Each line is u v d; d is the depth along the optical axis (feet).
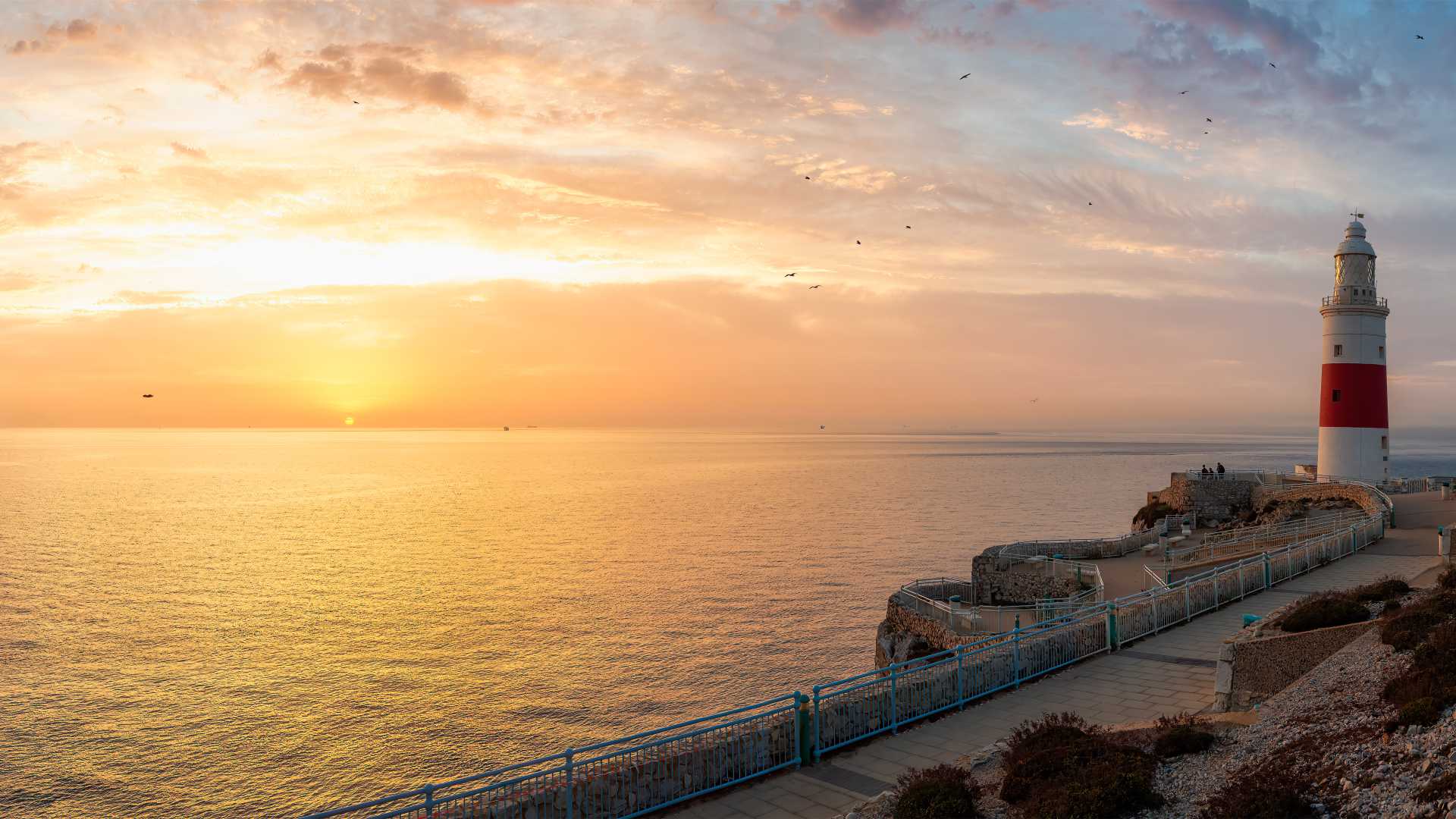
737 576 269.44
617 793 49.37
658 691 162.40
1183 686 69.05
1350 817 35.19
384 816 43.04
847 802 51.08
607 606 232.12
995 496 538.47
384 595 253.03
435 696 163.12
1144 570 144.56
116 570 297.12
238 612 232.12
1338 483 189.26
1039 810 42.78
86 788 127.75
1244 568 101.76
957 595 159.53
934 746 59.26
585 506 502.38
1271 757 44.68
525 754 136.56
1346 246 205.67
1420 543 128.67
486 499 552.82
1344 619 66.28
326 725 150.10
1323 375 209.77
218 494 593.42
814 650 185.37
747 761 55.06
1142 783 43.16
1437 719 39.78
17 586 267.80
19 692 167.32
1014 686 71.56
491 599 244.63
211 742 143.02
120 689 169.48
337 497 568.82
